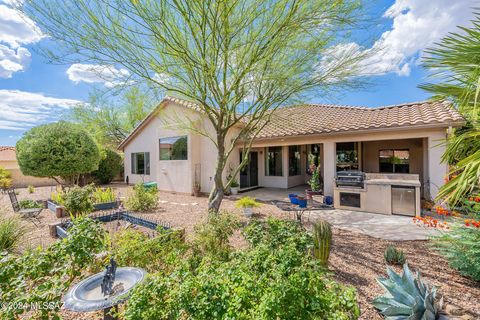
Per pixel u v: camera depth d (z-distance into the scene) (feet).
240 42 16.51
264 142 42.32
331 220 25.13
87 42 14.25
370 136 31.63
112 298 8.16
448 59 9.31
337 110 47.83
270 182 51.93
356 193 29.40
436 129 27.12
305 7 14.87
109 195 34.58
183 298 7.25
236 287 7.61
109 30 14.20
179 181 48.03
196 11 14.32
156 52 16.11
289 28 15.65
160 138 51.39
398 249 16.89
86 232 12.33
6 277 8.74
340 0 14.23
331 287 8.38
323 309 7.13
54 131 38.14
